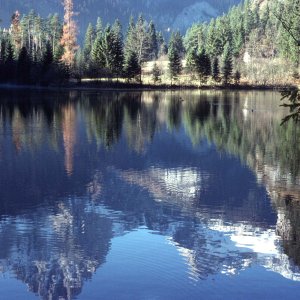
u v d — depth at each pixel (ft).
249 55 475.72
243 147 117.08
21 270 47.16
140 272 46.75
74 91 311.68
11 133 132.26
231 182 83.41
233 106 229.66
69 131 138.92
